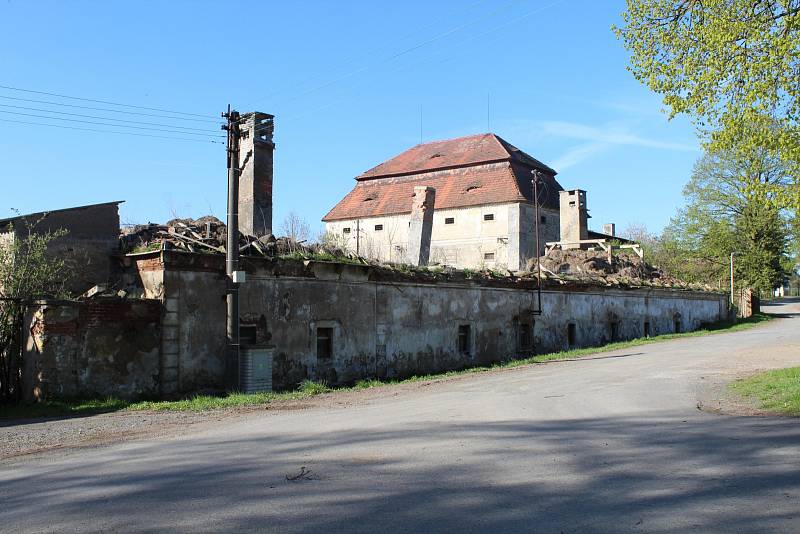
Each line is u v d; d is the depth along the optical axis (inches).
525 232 2142.0
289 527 221.0
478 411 482.6
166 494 269.3
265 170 914.1
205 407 575.2
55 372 587.5
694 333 1587.1
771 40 603.5
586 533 207.5
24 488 292.8
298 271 780.6
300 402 609.0
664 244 2600.9
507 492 256.5
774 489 248.8
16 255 651.5
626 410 465.4
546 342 1195.3
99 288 653.3
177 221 797.9
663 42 671.1
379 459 322.7
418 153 2603.3
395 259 1115.3
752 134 641.0
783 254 2372.0
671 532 206.2
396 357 898.7
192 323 680.4
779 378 560.4
